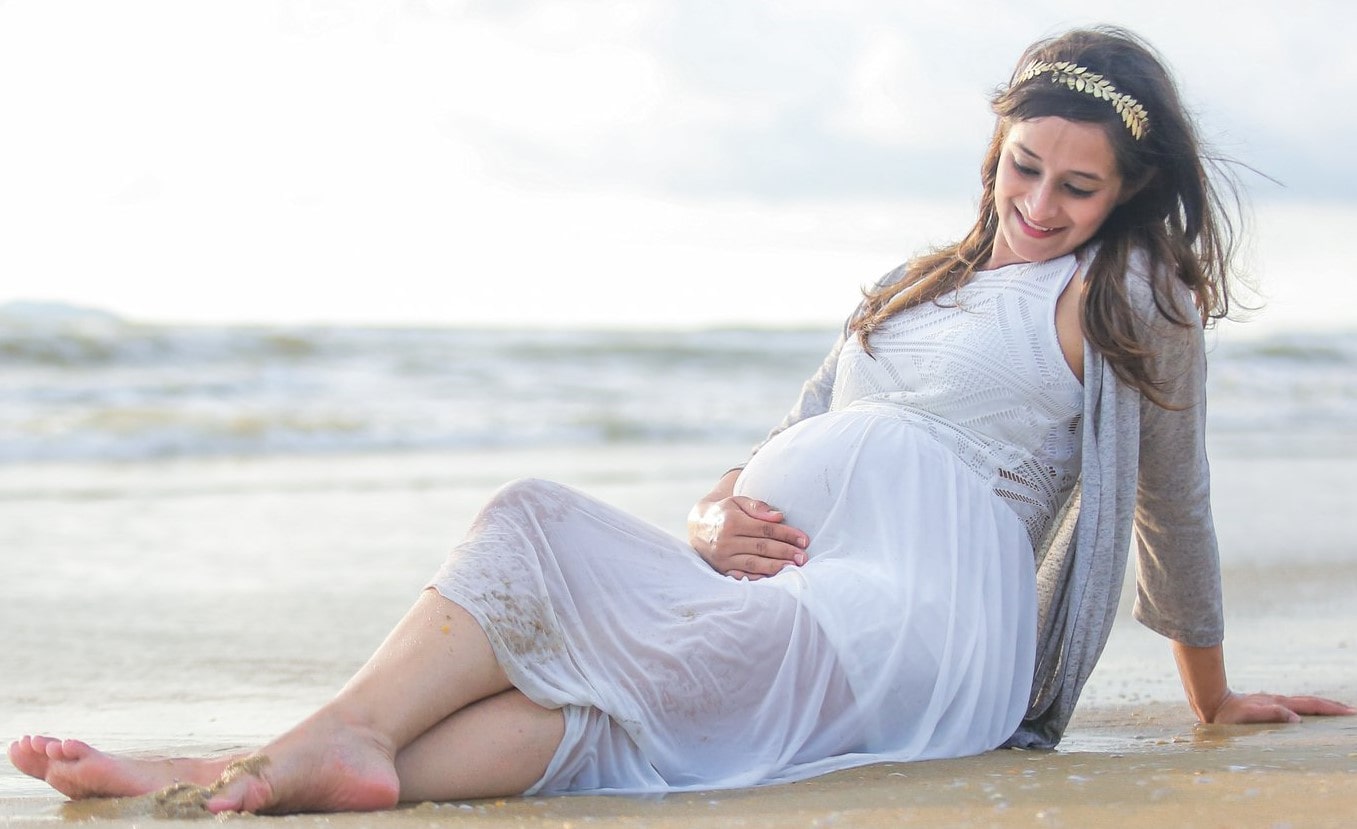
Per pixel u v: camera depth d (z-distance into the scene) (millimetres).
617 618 2479
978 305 2902
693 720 2479
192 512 8289
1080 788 2309
